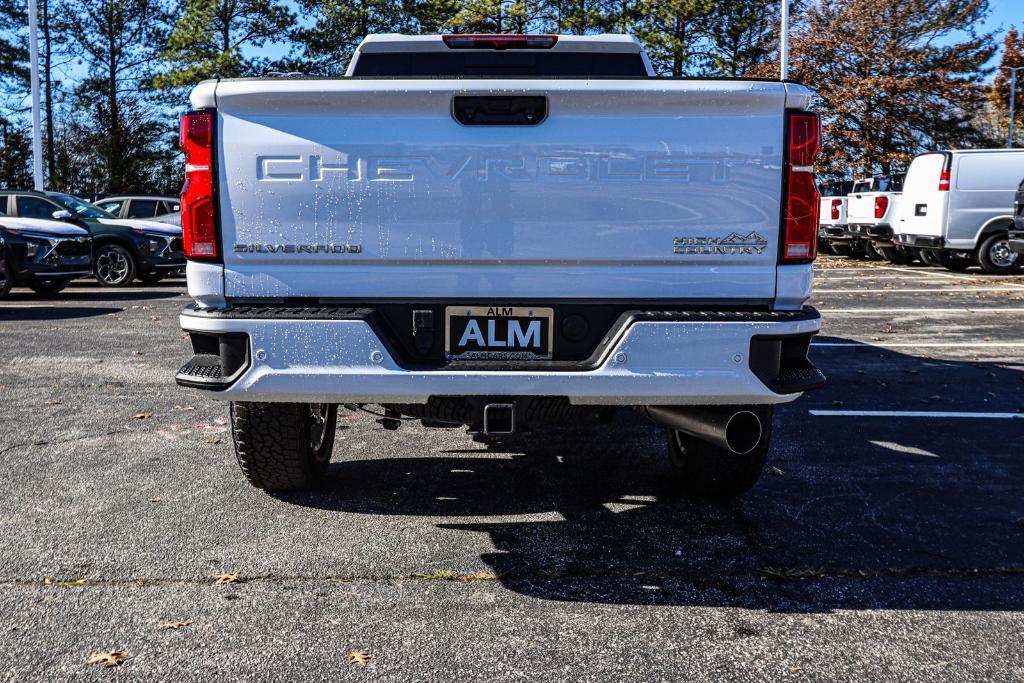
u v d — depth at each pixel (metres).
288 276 3.54
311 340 3.47
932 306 12.95
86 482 4.83
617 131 3.48
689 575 3.70
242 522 4.24
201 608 3.35
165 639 3.12
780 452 5.58
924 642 3.14
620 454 5.53
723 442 3.72
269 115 3.46
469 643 3.11
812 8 37.88
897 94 37.00
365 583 3.58
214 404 6.68
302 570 3.70
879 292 14.79
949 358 8.88
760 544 4.05
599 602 3.44
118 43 46.97
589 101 3.46
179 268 16.98
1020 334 10.39
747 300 3.61
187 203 3.52
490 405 3.51
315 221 3.50
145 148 47.94
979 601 3.47
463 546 3.98
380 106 3.46
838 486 4.90
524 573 3.70
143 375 7.78
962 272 18.72
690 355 3.50
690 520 4.35
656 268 3.55
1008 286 15.66
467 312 3.56
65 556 3.82
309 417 4.41
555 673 2.91
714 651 3.06
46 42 47.16
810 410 6.72
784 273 3.56
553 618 3.30
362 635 3.15
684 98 3.46
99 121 46.97
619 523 4.30
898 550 3.98
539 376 3.48
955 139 39.38
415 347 3.59
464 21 31.88
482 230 3.51
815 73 37.69
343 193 3.49
